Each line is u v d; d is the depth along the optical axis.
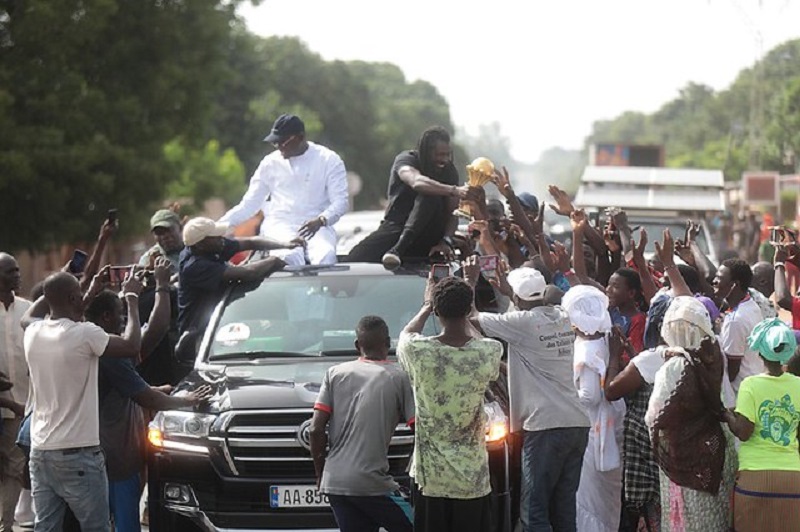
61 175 36.19
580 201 27.05
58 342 10.20
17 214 36.38
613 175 27.52
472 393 9.45
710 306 11.60
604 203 26.86
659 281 13.80
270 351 11.87
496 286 11.26
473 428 9.52
